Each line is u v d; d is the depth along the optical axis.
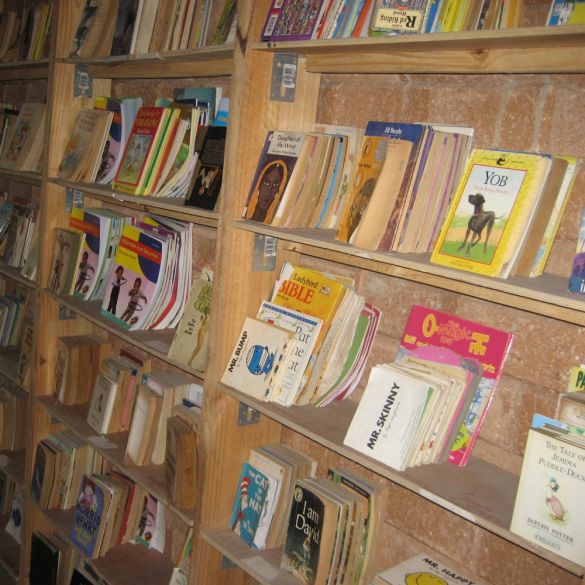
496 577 1.29
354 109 1.54
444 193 1.22
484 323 1.31
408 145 1.17
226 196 1.48
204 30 1.70
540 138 1.20
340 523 1.33
